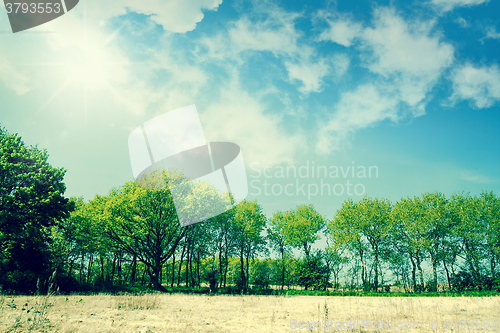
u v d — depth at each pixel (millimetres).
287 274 66188
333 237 52719
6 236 28781
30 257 29375
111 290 31750
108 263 56656
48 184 29812
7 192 28219
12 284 25406
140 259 40094
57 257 34031
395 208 52312
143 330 7824
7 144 29344
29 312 10297
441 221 48031
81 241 42531
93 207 44031
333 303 18734
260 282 48344
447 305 15500
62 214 31438
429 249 46125
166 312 12242
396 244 50438
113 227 39312
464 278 44594
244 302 18719
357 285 47844
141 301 14953
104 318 9914
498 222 44844
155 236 42062
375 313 11992
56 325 8102
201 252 48812
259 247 56906
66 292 26094
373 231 51062
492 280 42344
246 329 8672
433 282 45938
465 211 47844
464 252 47031
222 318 10953
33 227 29641
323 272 49906
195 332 7926
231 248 55500
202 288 46906
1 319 8641
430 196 50500
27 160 30000
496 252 44188
